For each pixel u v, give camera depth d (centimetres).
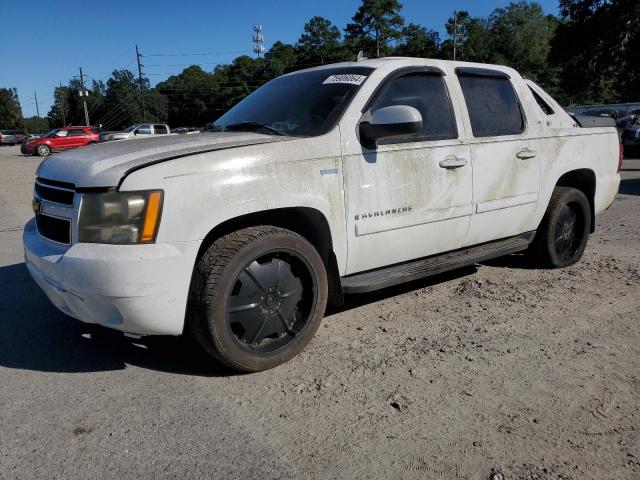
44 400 297
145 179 283
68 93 10850
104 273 279
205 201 294
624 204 911
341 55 7506
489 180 434
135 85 9194
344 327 393
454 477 232
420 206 389
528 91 482
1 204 1059
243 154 311
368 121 363
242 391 304
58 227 310
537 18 7588
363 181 357
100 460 246
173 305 292
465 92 429
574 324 392
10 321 415
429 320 404
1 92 11425
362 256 367
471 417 275
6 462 245
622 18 3155
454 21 6231
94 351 359
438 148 396
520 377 314
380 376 317
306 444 255
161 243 285
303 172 329
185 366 336
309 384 310
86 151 334
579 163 517
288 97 402
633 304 430
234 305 311
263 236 314
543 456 245
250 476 234
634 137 1803
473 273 522
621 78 3556
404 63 399
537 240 516
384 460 243
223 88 9106
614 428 265
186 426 271
